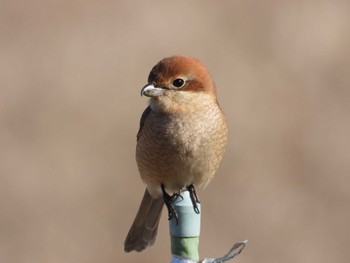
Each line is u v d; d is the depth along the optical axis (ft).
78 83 50.01
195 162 28.63
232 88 50.08
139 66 51.21
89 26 54.08
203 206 45.14
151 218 30.35
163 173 28.89
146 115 28.99
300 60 52.70
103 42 52.75
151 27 53.72
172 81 28.27
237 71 51.26
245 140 47.85
